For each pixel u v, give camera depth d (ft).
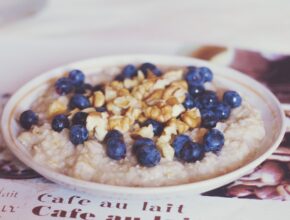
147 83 1.32
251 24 1.82
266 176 1.11
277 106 1.26
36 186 1.09
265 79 1.47
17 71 1.52
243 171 1.02
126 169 1.05
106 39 1.71
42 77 1.40
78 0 1.99
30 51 1.63
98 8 1.95
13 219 0.99
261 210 1.01
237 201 1.04
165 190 0.97
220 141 1.10
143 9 1.94
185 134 1.16
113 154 1.08
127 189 0.96
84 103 1.27
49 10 1.93
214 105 1.26
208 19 1.86
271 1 1.97
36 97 1.34
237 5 1.96
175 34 1.76
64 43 1.68
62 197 1.05
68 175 1.06
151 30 1.79
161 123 1.19
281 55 1.59
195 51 1.61
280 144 1.21
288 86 1.44
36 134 1.17
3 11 2.04
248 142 1.15
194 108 1.22
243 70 1.51
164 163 1.07
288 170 1.13
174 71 1.40
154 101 1.26
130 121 1.19
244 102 1.30
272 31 1.76
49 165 1.09
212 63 1.47
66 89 1.33
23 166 1.15
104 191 0.98
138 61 1.49
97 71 1.47
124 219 0.99
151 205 1.03
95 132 1.16
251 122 1.20
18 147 1.14
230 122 1.23
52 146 1.13
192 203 1.03
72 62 1.56
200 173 1.05
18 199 1.05
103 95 1.28
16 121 1.25
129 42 1.69
